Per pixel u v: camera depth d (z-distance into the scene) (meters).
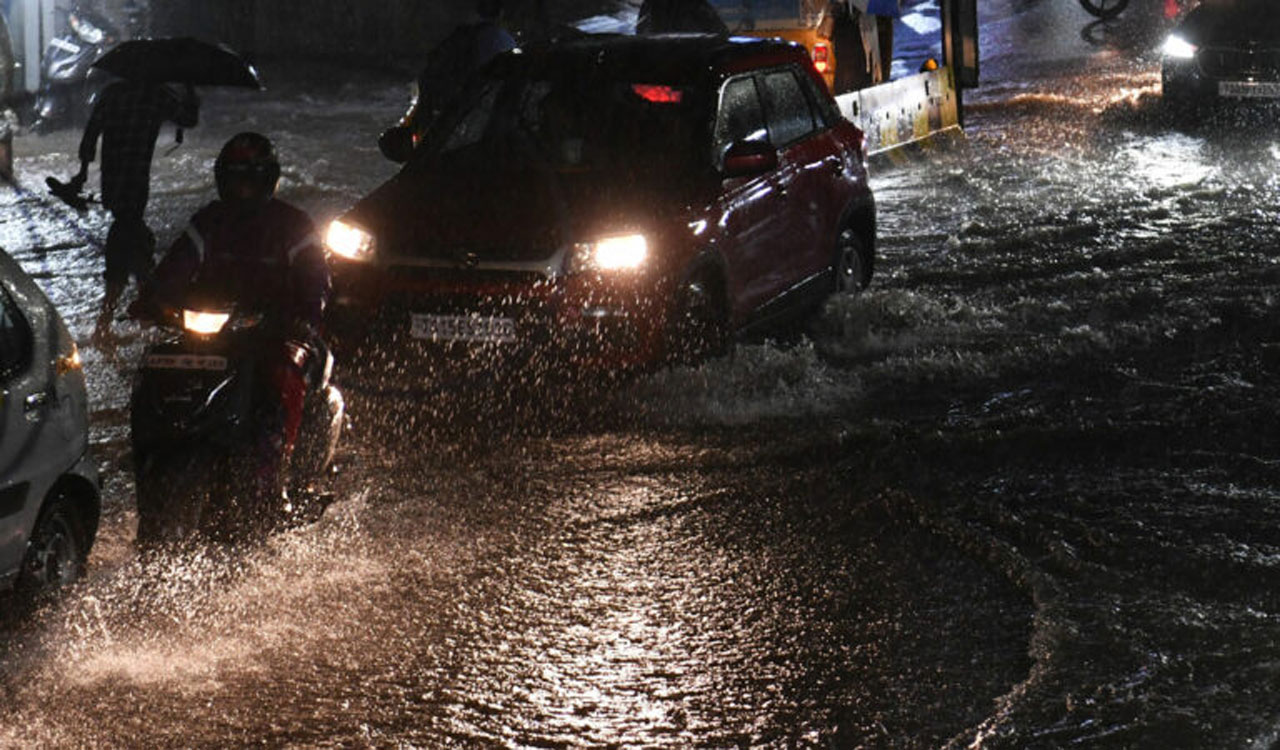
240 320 15.47
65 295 29.80
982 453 19.86
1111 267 30.03
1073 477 18.81
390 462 19.86
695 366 23.08
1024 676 13.80
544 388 22.19
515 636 14.77
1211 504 17.78
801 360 23.78
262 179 16.11
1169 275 29.14
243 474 15.33
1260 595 15.23
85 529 15.53
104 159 27.12
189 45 27.66
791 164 25.84
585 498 18.56
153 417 15.11
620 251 22.08
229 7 63.41
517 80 25.27
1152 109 49.50
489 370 22.12
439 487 18.97
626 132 24.20
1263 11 45.91
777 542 17.12
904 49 54.88
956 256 31.50
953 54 45.44
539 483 19.06
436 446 20.45
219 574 16.00
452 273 22.11
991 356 24.05
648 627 14.99
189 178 41.34
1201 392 22.00
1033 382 22.84
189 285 15.59
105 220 36.78
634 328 22.02
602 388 22.38
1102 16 74.06
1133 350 24.27
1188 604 14.99
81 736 12.73
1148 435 20.25
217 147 46.56
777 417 21.44
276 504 15.61
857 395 22.38
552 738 12.79
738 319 24.05
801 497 18.45
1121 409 21.41
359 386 22.59
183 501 15.04
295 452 16.59
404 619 15.14
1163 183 38.19
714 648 14.51
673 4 40.59
